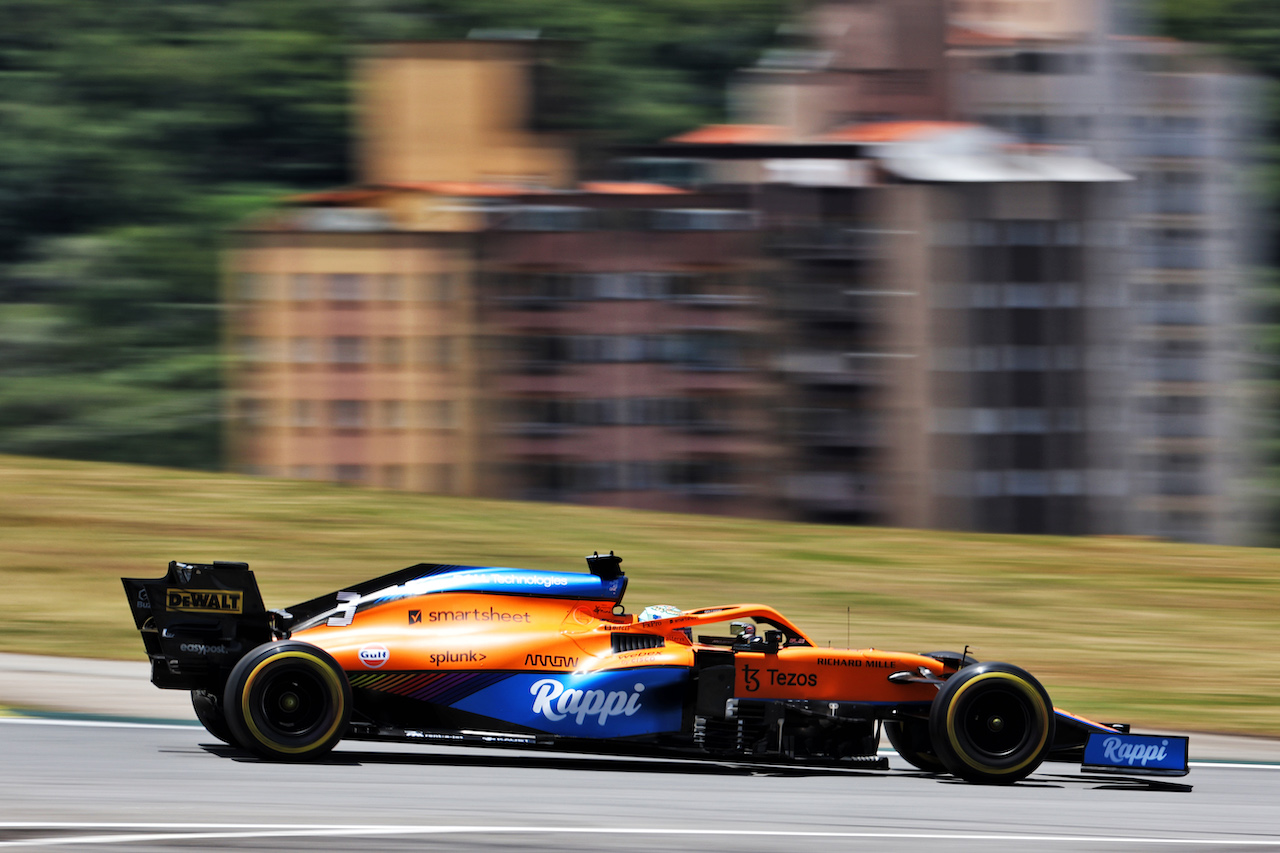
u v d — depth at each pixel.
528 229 199.62
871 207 198.38
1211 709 45.81
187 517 78.50
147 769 26.88
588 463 195.00
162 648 27.86
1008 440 196.62
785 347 195.38
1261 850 24.03
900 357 195.88
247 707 26.69
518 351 197.88
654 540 80.00
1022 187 198.38
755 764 31.06
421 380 199.12
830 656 30.28
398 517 82.19
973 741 29.41
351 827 22.41
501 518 83.88
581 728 28.27
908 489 191.62
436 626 28.77
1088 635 59.88
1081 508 199.25
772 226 198.00
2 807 23.30
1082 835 24.42
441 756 30.17
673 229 196.12
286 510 82.19
